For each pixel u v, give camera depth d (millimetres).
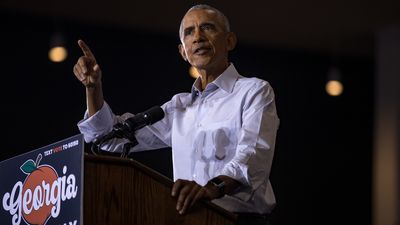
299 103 25156
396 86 24688
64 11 22219
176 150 8219
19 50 21875
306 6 22812
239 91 8008
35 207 6398
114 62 22891
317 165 25234
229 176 7000
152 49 23281
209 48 8125
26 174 6543
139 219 6301
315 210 25062
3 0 21625
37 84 21812
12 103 21578
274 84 24953
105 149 8578
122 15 22734
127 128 7418
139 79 23016
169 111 8633
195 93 8359
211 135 7930
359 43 25141
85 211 6117
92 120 8195
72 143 6176
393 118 24875
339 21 23812
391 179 24828
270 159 7438
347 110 25734
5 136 21391
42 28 22234
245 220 7586
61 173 6219
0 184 6789
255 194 7508
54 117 21781
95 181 6195
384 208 24828
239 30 24219
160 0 22219
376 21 23844
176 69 23344
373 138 25906
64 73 22062
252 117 7641
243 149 7352
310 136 25203
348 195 25469
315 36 24656
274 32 24359
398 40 24375
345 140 25641
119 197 6254
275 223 24594
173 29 23359
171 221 6410
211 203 6555
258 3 22609
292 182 24906
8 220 6637
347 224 25359
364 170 25734
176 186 6410
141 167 6340
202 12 8219
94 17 22656
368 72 26125
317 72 25500
